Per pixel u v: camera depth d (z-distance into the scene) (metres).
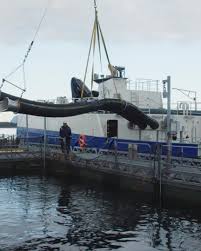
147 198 21.22
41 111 18.39
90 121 31.81
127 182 22.69
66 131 29.45
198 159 22.50
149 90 34.78
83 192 23.83
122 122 30.92
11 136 36.00
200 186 18.39
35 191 24.23
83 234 16.08
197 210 18.55
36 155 31.25
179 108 32.62
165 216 18.27
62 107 20.19
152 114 31.38
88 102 24.06
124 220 17.83
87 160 26.28
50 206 20.47
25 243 15.07
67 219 18.12
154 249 14.48
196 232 16.11
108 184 24.31
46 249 14.51
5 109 16.11
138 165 22.17
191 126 32.19
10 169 30.64
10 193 23.64
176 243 15.02
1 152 31.52
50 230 16.59
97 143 30.59
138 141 27.47
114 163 23.86
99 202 21.20
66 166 28.55
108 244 14.99
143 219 17.91
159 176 20.38
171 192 19.80
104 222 17.59
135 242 15.16
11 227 16.97
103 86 33.50
